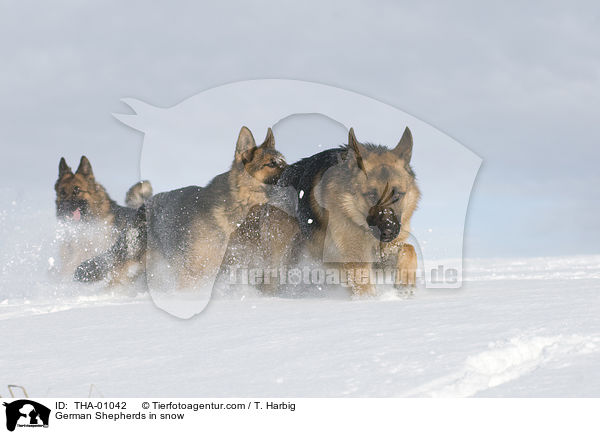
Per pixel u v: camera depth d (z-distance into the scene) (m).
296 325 3.50
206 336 3.35
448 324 3.22
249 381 2.37
